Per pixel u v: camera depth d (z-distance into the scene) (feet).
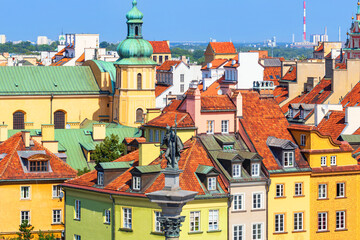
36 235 602.03
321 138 565.12
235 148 561.02
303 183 556.92
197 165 534.37
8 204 597.93
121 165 545.44
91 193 543.39
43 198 603.26
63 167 610.24
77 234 555.28
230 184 531.09
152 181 522.47
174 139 385.70
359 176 572.51
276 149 558.97
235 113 570.87
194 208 519.60
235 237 535.19
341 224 568.82
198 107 562.66
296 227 556.10
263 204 544.21
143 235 519.60
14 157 608.60
